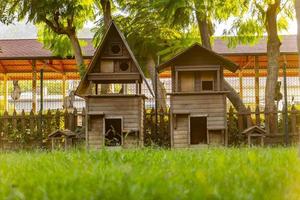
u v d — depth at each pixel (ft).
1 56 80.33
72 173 14.49
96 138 45.57
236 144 51.03
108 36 45.65
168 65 46.50
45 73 109.81
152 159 20.16
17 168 17.38
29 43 88.22
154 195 10.40
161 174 13.73
